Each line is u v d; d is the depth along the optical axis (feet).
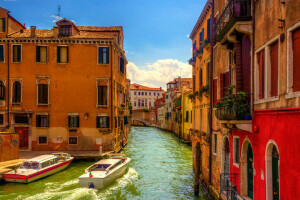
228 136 30.30
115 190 42.88
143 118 241.14
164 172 55.52
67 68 71.87
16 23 77.56
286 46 17.26
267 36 20.17
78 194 39.24
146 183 47.29
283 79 17.69
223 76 31.58
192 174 53.78
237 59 24.99
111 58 72.02
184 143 103.81
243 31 23.03
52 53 71.92
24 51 71.61
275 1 18.89
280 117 17.78
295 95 16.06
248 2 23.90
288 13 16.98
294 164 16.03
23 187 43.39
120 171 49.49
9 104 71.26
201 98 46.73
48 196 38.45
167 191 42.78
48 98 71.46
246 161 25.63
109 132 71.26
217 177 34.55
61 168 54.65
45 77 71.61
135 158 71.56
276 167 19.54
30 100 71.46
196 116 52.06
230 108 24.09
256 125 21.88
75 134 71.15
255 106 22.30
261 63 21.61
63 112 71.51
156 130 189.16
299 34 16.06
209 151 38.19
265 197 20.13
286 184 16.93
